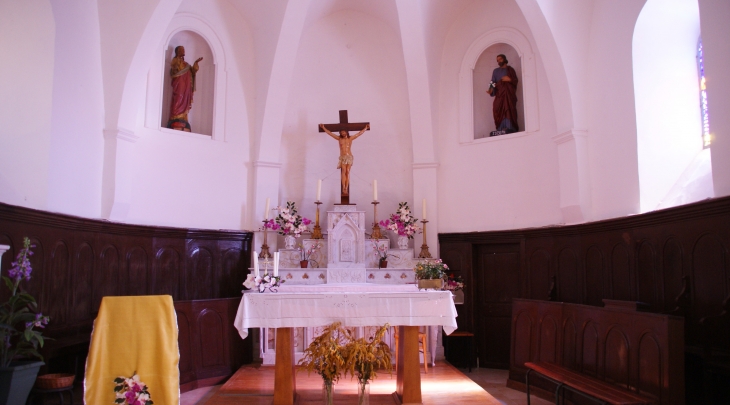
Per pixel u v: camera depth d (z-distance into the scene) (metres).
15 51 6.68
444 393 6.74
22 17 6.73
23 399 4.72
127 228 7.89
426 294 6.13
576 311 6.63
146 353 5.06
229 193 9.45
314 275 8.88
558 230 8.33
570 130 8.12
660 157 7.34
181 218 8.86
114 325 5.07
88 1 7.62
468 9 9.88
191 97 9.30
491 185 9.41
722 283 5.38
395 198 9.98
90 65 7.67
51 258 6.52
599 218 7.90
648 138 7.36
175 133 8.95
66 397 6.45
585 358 6.33
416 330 6.17
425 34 9.27
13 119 6.54
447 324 6.09
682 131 7.44
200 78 9.66
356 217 9.02
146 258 8.21
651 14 7.33
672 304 6.12
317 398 6.45
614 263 7.27
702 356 5.24
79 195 7.34
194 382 7.45
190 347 7.48
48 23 6.82
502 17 9.49
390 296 6.10
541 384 7.15
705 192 6.53
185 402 6.80
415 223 9.61
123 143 8.03
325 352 5.31
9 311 5.17
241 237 9.39
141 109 8.59
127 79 7.93
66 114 7.11
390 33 10.24
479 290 9.48
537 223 8.84
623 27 7.62
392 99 10.21
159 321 5.13
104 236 7.55
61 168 6.98
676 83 7.50
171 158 8.85
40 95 6.74
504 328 9.20
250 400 6.38
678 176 7.31
